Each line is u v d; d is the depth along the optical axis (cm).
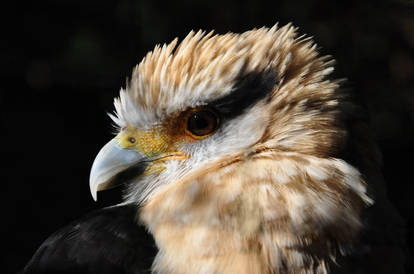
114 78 188
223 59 104
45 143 177
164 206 104
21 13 192
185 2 179
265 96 104
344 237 103
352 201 103
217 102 104
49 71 191
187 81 104
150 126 105
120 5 186
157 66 105
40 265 104
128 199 106
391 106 183
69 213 160
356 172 103
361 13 181
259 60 104
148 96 105
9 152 172
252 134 104
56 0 194
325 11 179
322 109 104
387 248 104
